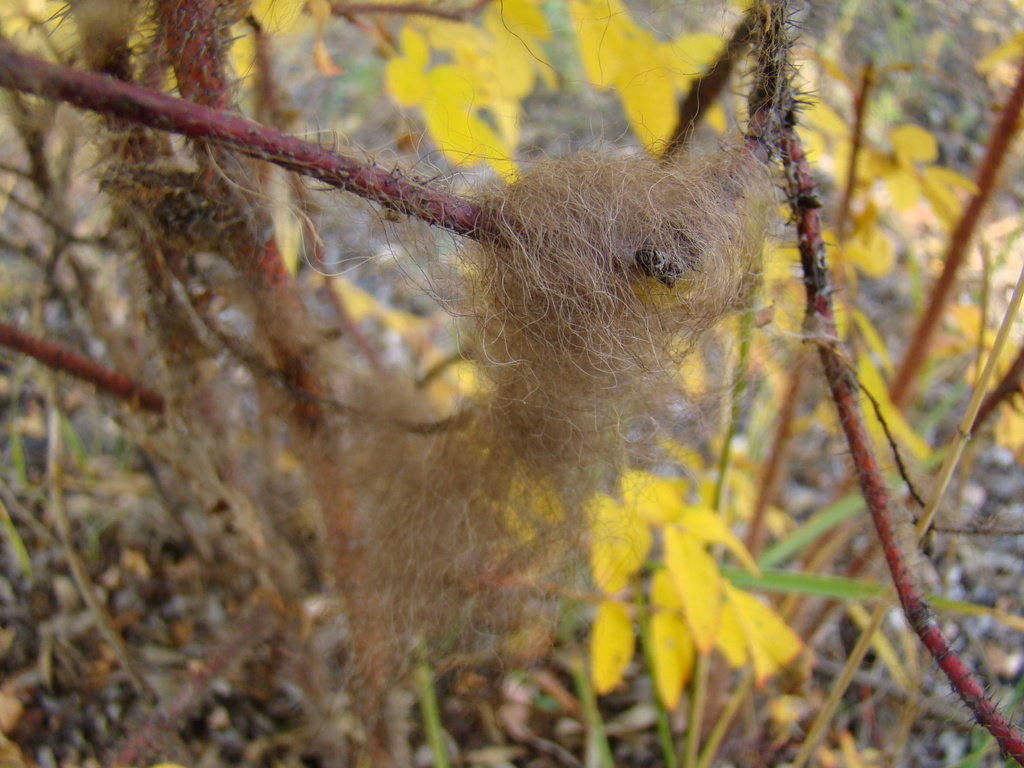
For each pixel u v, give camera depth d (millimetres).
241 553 323
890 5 380
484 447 243
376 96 543
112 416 298
